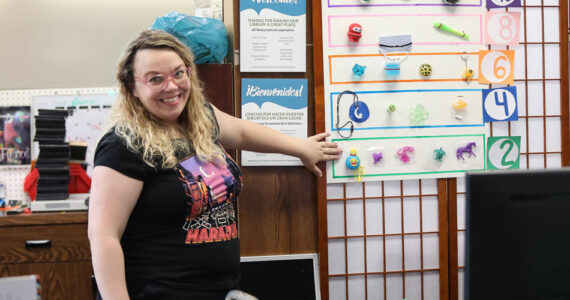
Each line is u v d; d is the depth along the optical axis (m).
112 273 1.23
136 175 1.28
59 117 2.25
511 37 2.04
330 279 2.03
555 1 2.08
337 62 1.97
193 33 1.92
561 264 0.75
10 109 2.60
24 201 2.61
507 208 0.74
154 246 1.32
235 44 1.96
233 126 1.68
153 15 2.64
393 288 2.07
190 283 1.32
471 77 2.02
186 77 1.37
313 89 1.99
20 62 2.59
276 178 2.00
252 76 1.96
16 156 2.61
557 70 2.10
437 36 2.00
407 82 2.00
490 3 2.03
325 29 1.96
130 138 1.29
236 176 1.46
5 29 2.57
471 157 2.04
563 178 0.75
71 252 2.12
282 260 1.99
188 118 1.45
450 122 2.03
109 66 2.63
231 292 1.04
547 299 0.76
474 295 0.75
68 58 2.61
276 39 1.96
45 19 2.59
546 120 2.10
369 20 1.97
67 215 2.12
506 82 2.04
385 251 2.05
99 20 2.62
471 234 0.74
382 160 2.00
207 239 1.35
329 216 2.02
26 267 2.11
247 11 1.94
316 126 1.97
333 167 1.99
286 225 2.01
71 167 2.34
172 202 1.30
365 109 1.98
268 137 1.77
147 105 1.34
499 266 0.74
